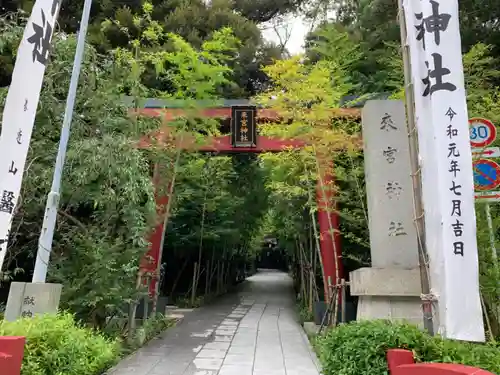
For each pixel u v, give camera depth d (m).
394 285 6.44
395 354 3.64
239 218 18.17
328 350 4.71
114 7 15.63
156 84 13.44
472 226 4.18
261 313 14.32
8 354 3.58
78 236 7.54
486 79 9.07
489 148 6.10
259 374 6.33
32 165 7.22
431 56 4.53
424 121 4.70
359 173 9.48
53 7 6.05
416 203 4.81
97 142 7.20
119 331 8.09
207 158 13.84
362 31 14.30
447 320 4.07
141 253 8.11
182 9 16.08
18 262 9.22
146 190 7.69
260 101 9.51
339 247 10.62
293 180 11.05
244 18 18.39
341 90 10.67
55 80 7.62
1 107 7.27
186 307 15.66
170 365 6.86
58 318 5.30
